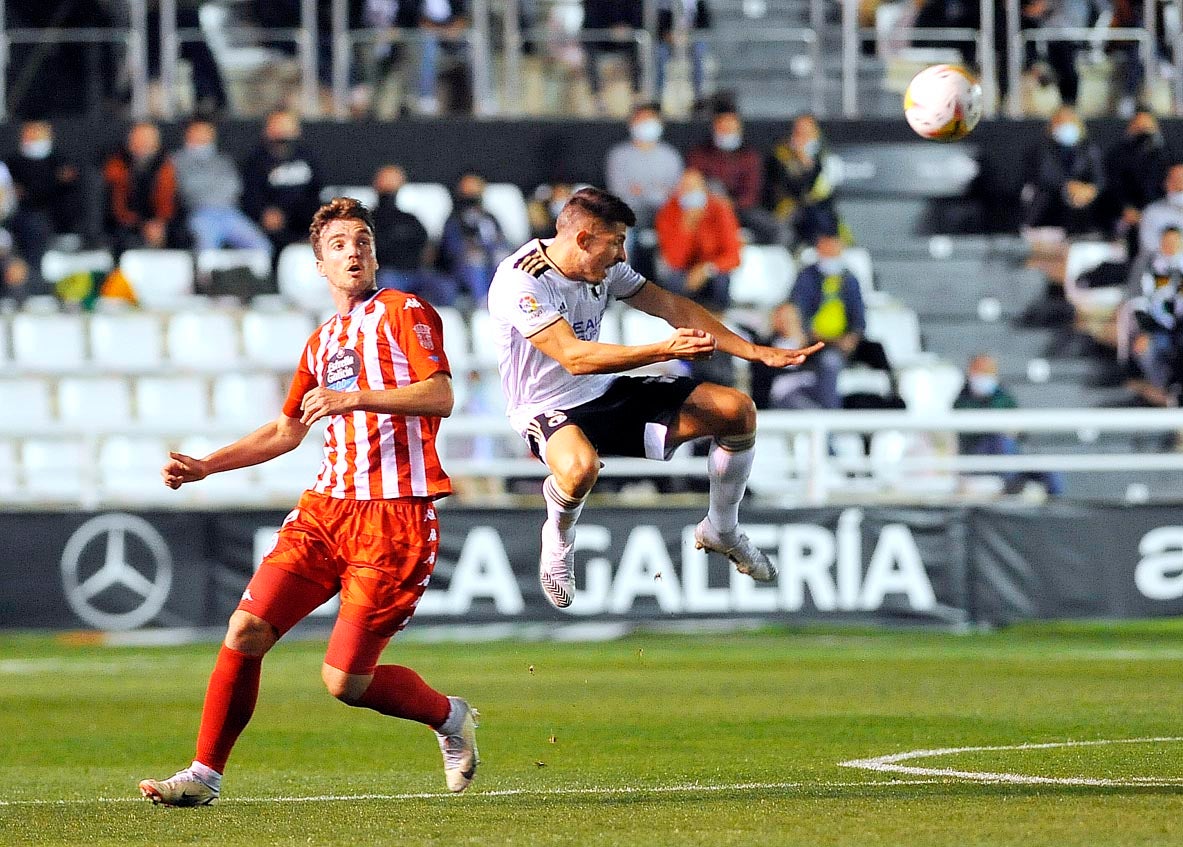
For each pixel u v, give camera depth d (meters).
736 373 61.44
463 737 21.47
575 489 22.72
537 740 28.77
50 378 62.31
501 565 50.59
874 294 70.81
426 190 74.00
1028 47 76.62
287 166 68.69
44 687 39.06
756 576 24.62
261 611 20.39
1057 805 19.56
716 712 32.41
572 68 76.06
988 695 34.62
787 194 68.38
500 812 20.14
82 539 50.62
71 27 74.75
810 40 77.81
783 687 36.91
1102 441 65.44
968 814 18.94
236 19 75.50
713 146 69.31
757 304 68.00
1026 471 56.53
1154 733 27.83
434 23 74.94
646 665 42.66
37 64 74.81
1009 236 75.44
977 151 76.81
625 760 25.80
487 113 76.00
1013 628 51.88
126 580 50.56
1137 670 39.75
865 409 59.44
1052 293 72.69
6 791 23.77
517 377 23.62
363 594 20.27
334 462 20.48
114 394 62.19
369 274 20.73
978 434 59.38
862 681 37.91
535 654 45.97
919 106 23.11
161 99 75.00
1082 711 31.47
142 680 40.50
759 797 20.92
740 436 23.33
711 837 17.61
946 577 51.00
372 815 20.17
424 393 20.00
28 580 50.47
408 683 20.97
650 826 18.52
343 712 34.12
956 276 72.88
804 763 24.78
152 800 20.31
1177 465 50.88
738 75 79.25
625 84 75.69
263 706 35.22
